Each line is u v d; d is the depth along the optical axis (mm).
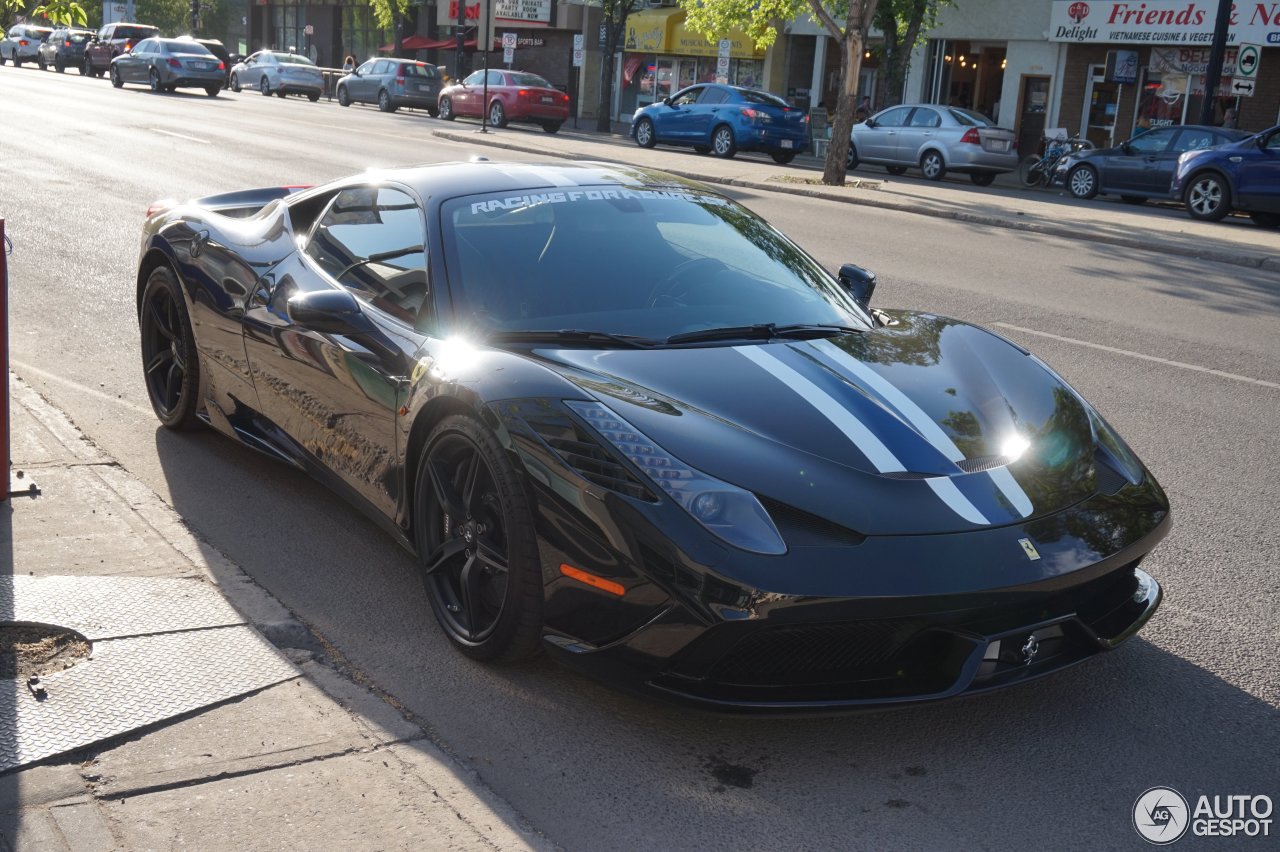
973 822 2682
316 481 4441
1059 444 3268
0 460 4145
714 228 4191
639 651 2836
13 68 49219
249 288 4523
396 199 4121
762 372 3303
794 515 2785
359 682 3184
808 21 34469
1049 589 2832
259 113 29031
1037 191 24203
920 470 2965
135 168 15016
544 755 2885
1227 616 3816
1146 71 27969
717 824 2641
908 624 2760
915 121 25578
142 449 5004
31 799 2531
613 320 3592
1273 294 11023
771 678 2820
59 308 7445
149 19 92375
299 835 2473
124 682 3016
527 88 32188
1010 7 29906
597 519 2846
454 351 3418
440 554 3439
